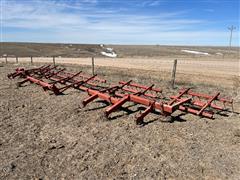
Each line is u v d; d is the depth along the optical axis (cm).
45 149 602
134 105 931
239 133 691
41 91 1185
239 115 860
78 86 1165
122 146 617
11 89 1234
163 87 1327
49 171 513
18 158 561
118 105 810
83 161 550
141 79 1605
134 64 3334
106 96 874
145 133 692
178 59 4759
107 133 693
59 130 715
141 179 487
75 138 662
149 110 776
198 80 1762
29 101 1010
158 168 523
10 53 8162
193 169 519
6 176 497
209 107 937
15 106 941
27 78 1349
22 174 503
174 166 530
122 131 705
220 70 2614
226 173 506
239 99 1093
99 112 859
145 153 583
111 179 488
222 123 779
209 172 509
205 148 610
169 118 775
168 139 655
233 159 559
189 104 967
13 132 701
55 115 838
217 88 1366
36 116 830
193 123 771
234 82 1694
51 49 10888
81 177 494
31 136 674
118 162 546
